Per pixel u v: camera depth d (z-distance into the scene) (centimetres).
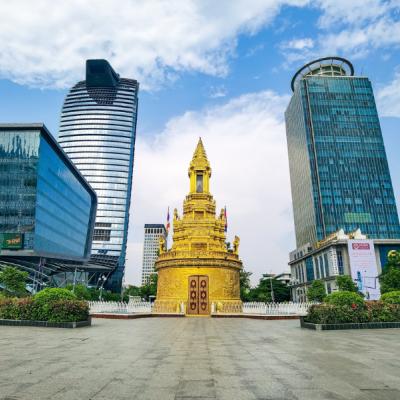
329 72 15138
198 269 4750
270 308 4428
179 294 4688
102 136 18600
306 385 884
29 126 9119
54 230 10038
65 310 2486
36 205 8712
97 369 1066
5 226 8531
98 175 17838
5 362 1170
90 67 19338
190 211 5416
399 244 9838
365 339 1866
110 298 11606
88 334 2052
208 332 2270
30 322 2481
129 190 18100
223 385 882
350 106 13738
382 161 12950
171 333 2189
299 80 15000
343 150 13075
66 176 11212
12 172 8894
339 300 2714
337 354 1367
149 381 922
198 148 5872
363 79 14188
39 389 833
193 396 784
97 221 17150
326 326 2425
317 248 10919
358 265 9338
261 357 1300
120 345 1600
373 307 2608
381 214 12281
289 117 15800
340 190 12550
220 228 5303
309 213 12875
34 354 1327
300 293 12719
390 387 868
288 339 1875
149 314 4141
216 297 4634
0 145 9044
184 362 1192
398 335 2053
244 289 9950
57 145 10038
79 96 19700
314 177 12825
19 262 8512
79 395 784
